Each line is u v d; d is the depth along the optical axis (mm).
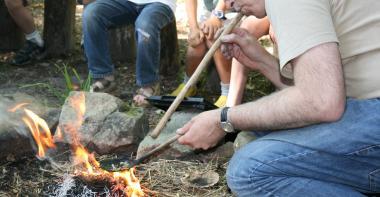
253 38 2340
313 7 1751
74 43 4852
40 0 6715
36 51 4531
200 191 2482
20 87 3881
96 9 3648
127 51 4621
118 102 2896
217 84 3938
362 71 1847
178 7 6668
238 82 3152
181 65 4520
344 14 1825
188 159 2711
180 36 5383
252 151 1937
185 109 2879
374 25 1826
